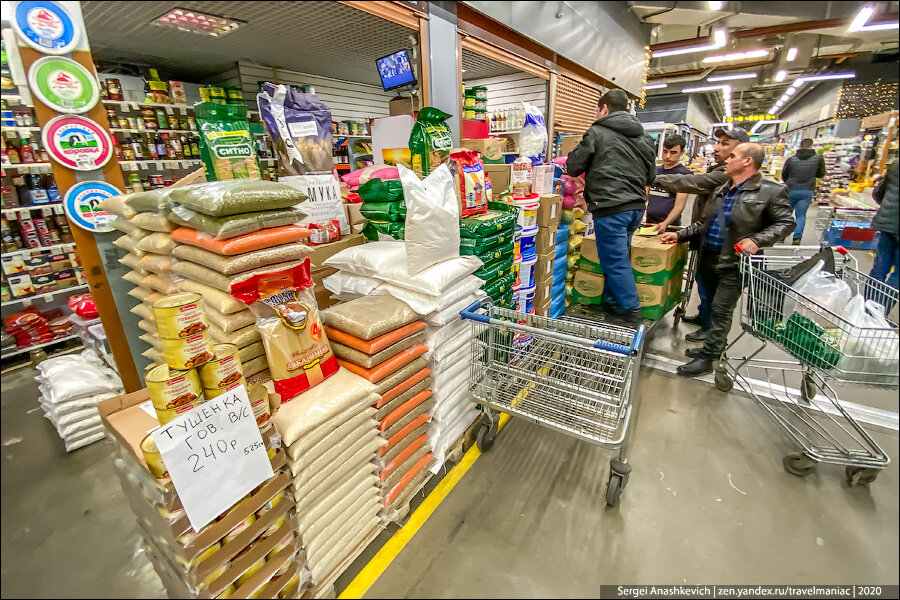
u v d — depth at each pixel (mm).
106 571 1187
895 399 1842
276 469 1180
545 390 2008
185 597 1064
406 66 2803
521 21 2857
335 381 1454
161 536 1060
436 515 1714
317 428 1279
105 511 1387
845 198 3336
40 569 1112
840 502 1733
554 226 2898
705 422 2336
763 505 1736
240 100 3859
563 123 3965
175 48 3166
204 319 1021
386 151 2584
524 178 2643
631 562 1479
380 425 1533
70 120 1454
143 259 1560
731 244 2484
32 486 1300
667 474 1938
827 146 3570
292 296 1401
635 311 3010
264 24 2494
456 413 1962
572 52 3551
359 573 1461
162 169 3854
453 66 2473
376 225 2160
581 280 3496
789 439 2160
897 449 1676
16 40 1303
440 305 1703
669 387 2717
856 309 1618
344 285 1962
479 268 2107
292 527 1239
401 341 1607
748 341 3396
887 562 1427
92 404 1942
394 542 1587
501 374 2037
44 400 2033
